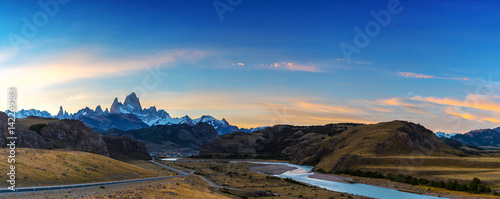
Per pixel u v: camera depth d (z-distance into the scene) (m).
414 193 153.25
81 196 69.38
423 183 181.50
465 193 151.25
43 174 93.44
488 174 175.75
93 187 89.12
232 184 165.38
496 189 149.88
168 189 92.44
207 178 192.25
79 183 97.00
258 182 178.12
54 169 101.75
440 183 171.25
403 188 169.12
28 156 106.94
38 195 67.69
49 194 69.94
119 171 134.62
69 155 128.38
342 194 137.75
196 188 111.75
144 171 159.75
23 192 70.56
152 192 84.94
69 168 109.38
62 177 97.00
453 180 173.00
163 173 181.75
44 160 108.06
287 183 178.12
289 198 120.88
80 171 111.31
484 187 151.00
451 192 154.62
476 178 159.50
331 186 179.62
